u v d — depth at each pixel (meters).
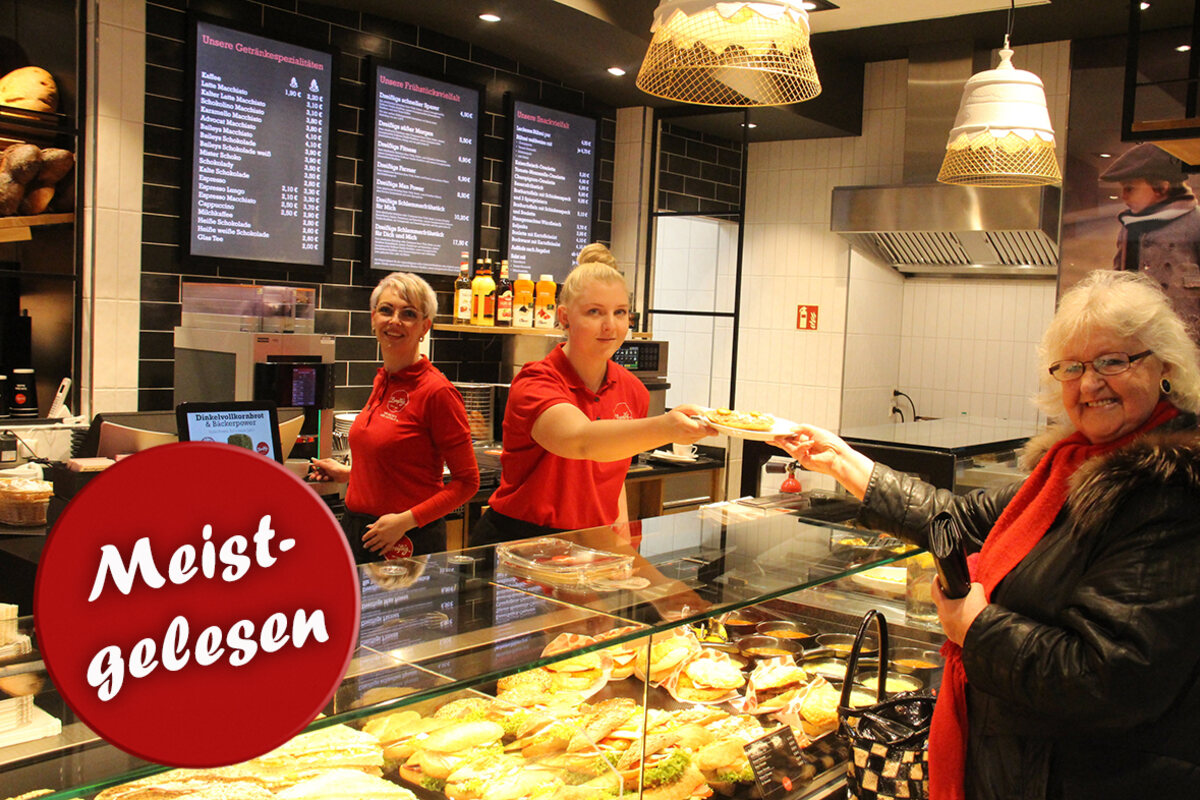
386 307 2.70
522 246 4.97
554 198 5.09
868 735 1.63
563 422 2.12
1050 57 5.03
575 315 2.30
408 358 2.75
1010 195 4.81
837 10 4.56
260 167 3.88
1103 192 4.89
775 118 5.25
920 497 1.82
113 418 2.84
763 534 2.03
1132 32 3.29
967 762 1.43
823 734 1.89
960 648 1.47
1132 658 1.18
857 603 2.05
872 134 5.67
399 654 1.24
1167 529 1.23
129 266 3.55
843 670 1.99
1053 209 4.93
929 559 2.21
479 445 4.55
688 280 5.68
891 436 3.56
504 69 4.79
